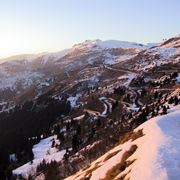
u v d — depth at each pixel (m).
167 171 23.94
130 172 27.39
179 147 28.73
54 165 104.56
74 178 40.16
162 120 39.28
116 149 38.66
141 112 128.38
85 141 141.00
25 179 119.56
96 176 33.28
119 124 128.50
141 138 35.56
